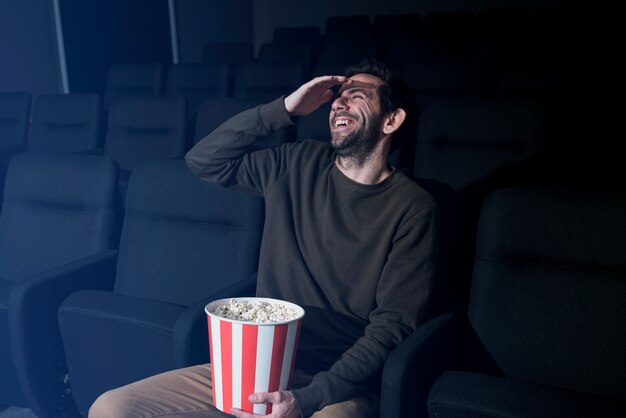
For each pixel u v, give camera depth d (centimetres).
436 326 137
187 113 330
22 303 170
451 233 160
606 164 239
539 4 725
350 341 146
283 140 267
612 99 251
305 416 122
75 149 375
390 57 480
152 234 197
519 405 117
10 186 226
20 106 396
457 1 755
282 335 114
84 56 573
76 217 212
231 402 119
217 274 185
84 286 190
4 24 495
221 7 793
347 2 806
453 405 121
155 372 164
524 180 215
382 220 144
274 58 524
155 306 171
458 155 224
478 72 313
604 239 137
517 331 142
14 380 190
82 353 174
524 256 145
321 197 150
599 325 135
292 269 150
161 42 689
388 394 121
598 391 133
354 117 144
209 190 189
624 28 510
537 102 217
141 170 201
